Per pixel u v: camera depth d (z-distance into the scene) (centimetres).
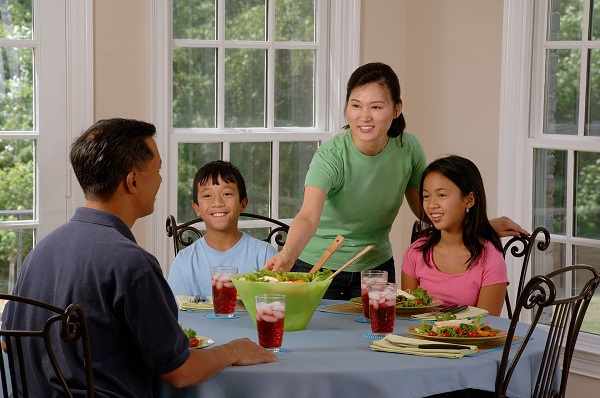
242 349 221
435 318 274
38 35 412
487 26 439
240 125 461
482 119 445
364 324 271
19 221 419
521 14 419
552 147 414
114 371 207
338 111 475
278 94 468
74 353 206
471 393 270
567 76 412
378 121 306
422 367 220
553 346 250
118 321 206
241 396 214
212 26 450
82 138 217
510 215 429
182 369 208
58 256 211
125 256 205
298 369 216
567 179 411
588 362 395
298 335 255
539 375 245
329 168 318
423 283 323
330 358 228
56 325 208
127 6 422
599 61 398
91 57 417
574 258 411
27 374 214
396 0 486
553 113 419
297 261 344
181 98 445
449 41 461
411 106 488
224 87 454
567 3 410
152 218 436
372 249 339
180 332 210
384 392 215
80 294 205
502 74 428
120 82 424
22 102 415
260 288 257
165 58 431
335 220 333
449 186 314
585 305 262
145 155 218
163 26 430
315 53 476
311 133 472
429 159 479
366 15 479
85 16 414
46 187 419
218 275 276
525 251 353
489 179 442
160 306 205
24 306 216
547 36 419
